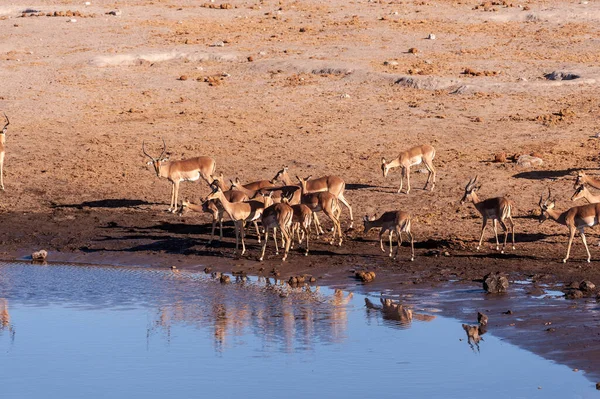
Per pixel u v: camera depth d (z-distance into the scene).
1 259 98.38
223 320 74.44
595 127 145.00
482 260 89.38
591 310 71.88
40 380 62.41
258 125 153.75
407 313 74.38
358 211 110.56
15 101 171.12
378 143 141.12
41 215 114.81
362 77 181.50
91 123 158.00
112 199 120.62
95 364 65.12
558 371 59.56
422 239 98.12
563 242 94.44
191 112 163.62
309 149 139.25
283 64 193.25
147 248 100.25
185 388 59.72
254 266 91.50
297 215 92.81
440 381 58.72
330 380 59.97
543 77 178.50
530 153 131.25
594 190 115.44
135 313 77.31
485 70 185.38
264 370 62.38
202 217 112.06
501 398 55.34
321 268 89.56
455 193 116.00
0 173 125.44
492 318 71.38
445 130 146.62
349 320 73.12
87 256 98.38
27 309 79.44
